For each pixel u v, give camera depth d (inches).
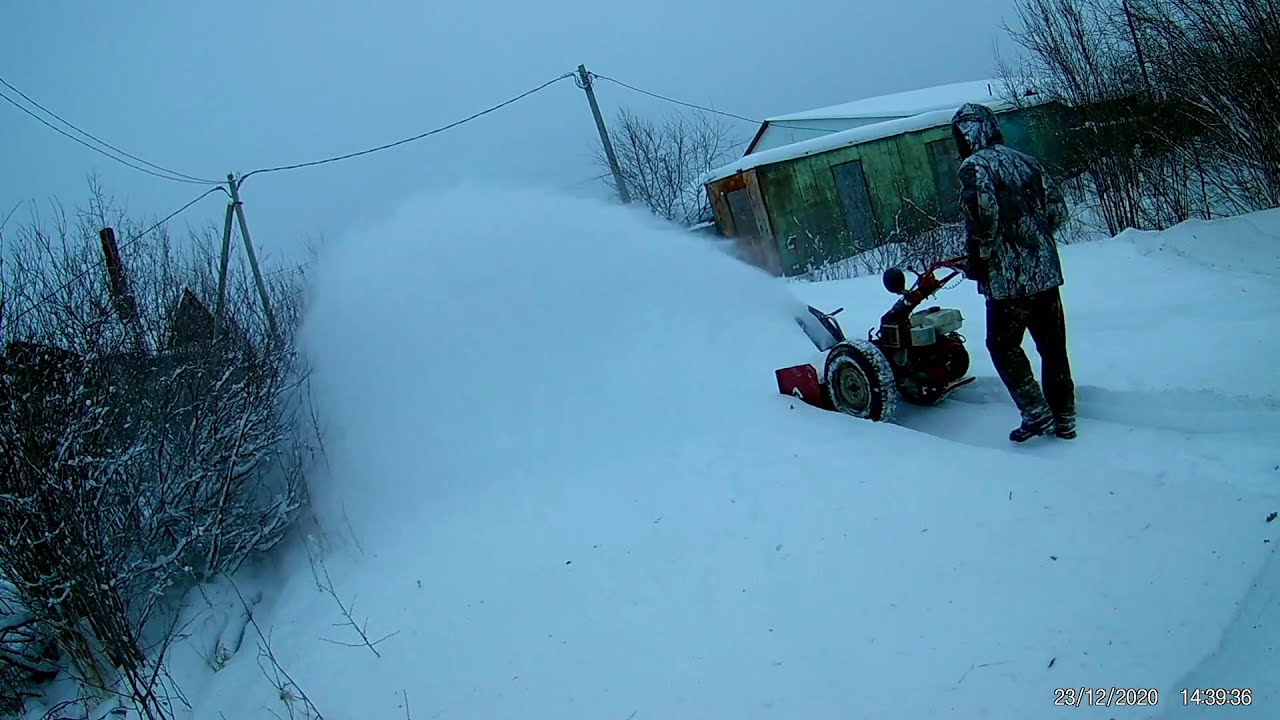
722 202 759.7
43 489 183.3
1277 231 286.5
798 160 713.6
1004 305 186.1
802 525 168.7
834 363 223.8
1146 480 155.9
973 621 130.6
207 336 248.1
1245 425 175.3
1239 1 365.4
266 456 246.2
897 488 173.3
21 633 204.5
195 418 221.5
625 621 154.0
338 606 191.5
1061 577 135.6
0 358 185.5
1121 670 113.9
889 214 725.3
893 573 146.9
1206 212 386.3
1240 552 130.2
